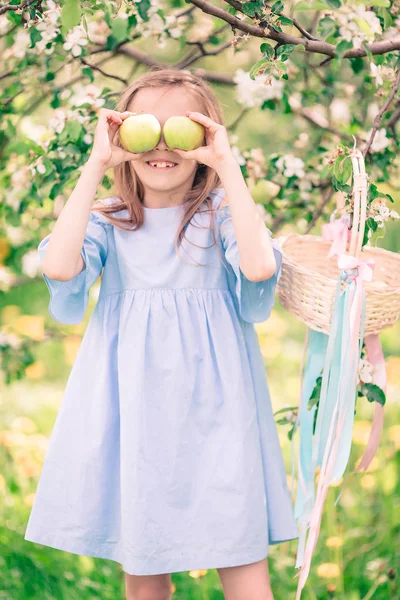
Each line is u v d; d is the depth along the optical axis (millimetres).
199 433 2277
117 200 2459
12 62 3316
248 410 2299
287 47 2439
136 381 2273
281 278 2486
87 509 2326
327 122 3562
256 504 2258
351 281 2307
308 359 2592
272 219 3352
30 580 2990
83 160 2977
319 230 4148
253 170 3178
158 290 2338
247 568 2271
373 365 2557
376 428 2588
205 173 2422
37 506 2385
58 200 3471
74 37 2854
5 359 3547
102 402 2342
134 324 2322
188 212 2371
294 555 3031
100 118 2279
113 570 3018
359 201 2293
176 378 2271
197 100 2383
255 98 3291
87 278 2336
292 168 3154
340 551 2934
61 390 4730
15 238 3490
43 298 5797
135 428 2258
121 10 2744
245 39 2480
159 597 2484
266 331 4758
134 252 2371
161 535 2242
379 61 2652
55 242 2232
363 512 3242
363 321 2322
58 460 2373
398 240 5379
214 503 2242
